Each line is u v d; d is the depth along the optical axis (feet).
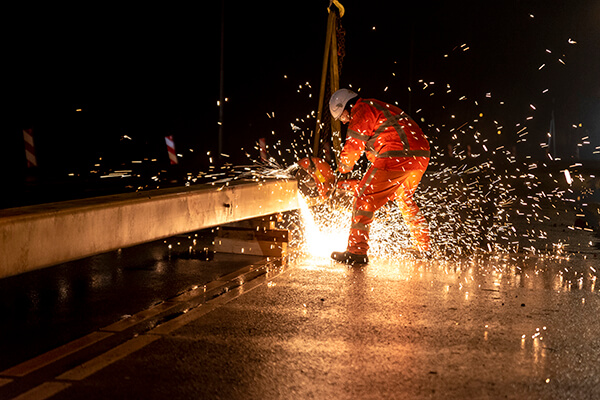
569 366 13.85
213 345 14.75
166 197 20.80
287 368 13.35
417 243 27.48
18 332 15.69
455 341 15.40
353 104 26.58
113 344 14.79
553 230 36.50
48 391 11.96
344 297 19.47
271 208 26.81
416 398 11.98
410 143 25.32
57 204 17.54
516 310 18.43
